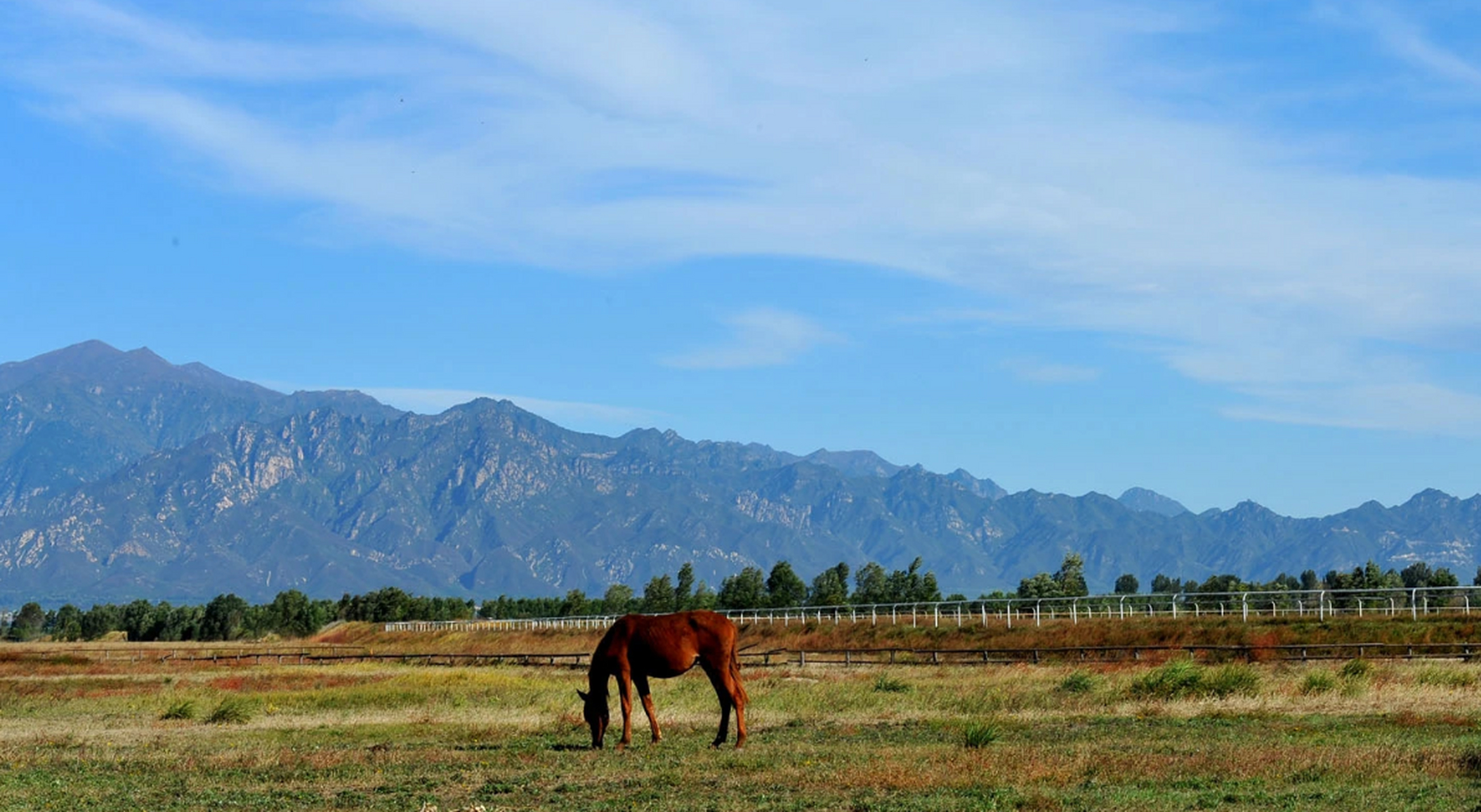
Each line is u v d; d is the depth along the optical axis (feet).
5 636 640.58
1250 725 88.17
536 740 88.89
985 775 65.57
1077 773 66.03
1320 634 183.21
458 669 220.84
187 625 517.96
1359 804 55.47
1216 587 409.69
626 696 82.64
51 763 80.79
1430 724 85.40
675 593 447.42
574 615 449.89
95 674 217.56
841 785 63.98
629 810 58.13
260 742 93.76
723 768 71.26
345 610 549.95
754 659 221.87
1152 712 98.53
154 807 61.82
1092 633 207.00
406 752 82.53
